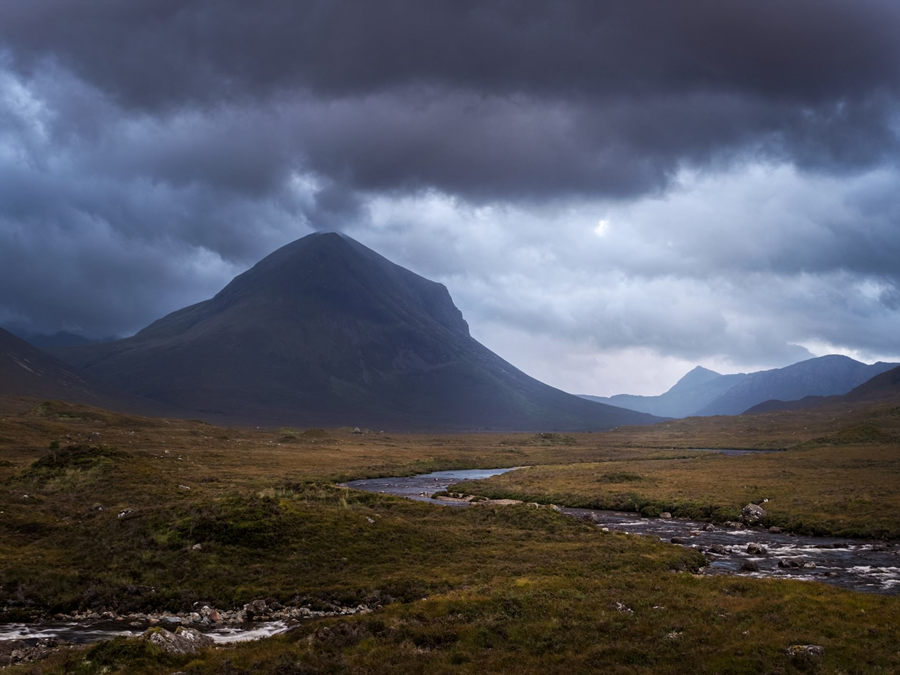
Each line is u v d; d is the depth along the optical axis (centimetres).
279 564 5278
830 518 8144
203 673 2958
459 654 3112
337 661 3055
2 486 7812
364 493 7875
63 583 4819
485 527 6981
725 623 3491
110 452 9175
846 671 2806
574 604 3878
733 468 14200
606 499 10706
